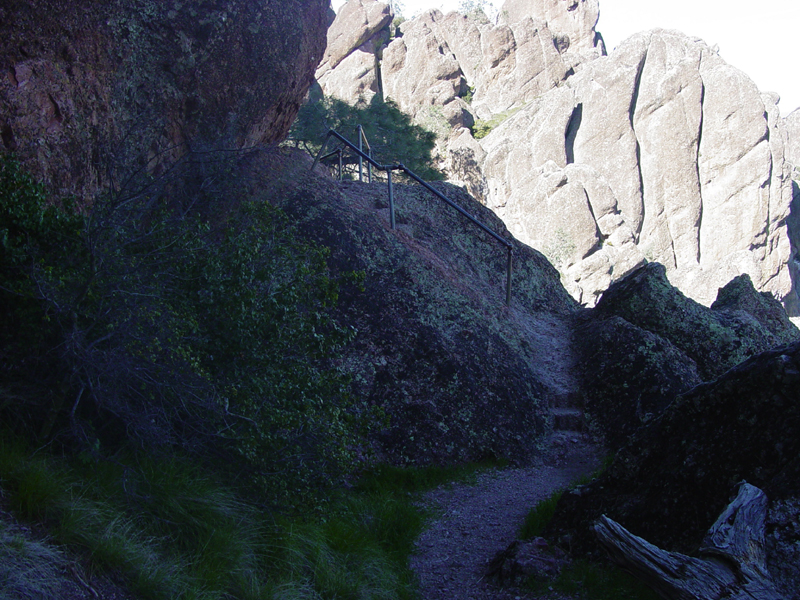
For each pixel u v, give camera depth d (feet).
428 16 205.87
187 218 18.67
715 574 10.77
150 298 15.17
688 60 167.73
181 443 15.80
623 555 11.33
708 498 14.66
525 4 226.38
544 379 31.35
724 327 33.17
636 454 16.93
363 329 28.12
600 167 168.35
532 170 159.12
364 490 22.58
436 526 20.59
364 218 33.68
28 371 14.10
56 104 21.18
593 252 152.66
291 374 17.48
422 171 84.94
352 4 190.49
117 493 12.91
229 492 15.33
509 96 194.80
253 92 31.89
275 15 31.40
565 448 27.71
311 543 15.38
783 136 170.71
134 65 25.68
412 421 26.07
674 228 168.76
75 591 10.17
